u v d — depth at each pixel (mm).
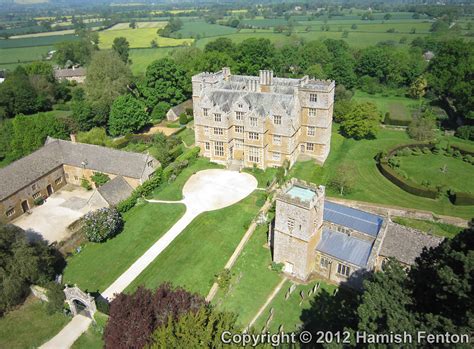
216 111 88125
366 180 86500
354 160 95375
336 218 61125
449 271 36594
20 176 80438
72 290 53594
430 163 94938
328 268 58125
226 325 39188
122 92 128625
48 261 59219
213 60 146375
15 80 148000
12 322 54312
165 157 91688
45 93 150375
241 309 54281
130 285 59500
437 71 143625
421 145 102812
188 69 144000
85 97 132500
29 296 58688
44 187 85188
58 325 53781
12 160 101062
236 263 62406
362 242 57969
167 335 36594
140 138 111562
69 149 90812
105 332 41969
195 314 40062
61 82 168875
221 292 57156
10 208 76875
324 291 56344
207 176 88312
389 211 74438
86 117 114438
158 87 129625
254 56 155750
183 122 123062
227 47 165375
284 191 56219
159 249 66750
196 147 96562
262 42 158375
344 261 55531
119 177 80562
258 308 54375
